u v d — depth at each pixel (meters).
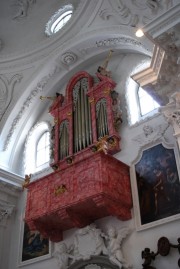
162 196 9.69
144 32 8.17
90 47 13.68
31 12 16.02
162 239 8.92
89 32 13.05
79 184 10.08
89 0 12.77
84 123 12.72
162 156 10.27
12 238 13.39
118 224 10.27
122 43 12.64
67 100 13.94
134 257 9.47
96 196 9.49
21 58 15.09
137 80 9.14
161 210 9.52
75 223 10.52
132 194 10.38
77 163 10.44
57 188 10.56
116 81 13.04
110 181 9.90
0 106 15.09
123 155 11.25
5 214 13.59
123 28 11.70
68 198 10.13
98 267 10.09
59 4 15.42
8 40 15.90
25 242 12.82
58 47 14.12
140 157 10.82
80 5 13.09
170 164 9.95
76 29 13.52
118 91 12.70
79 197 9.84
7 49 15.70
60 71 14.83
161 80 8.62
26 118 15.28
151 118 11.12
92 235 10.43
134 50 12.73
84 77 14.06
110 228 10.17
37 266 11.86
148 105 11.90
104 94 12.59
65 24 13.76
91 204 9.92
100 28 12.66
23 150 15.27
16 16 16.17
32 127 15.40
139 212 9.97
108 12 12.27
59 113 14.00
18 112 15.03
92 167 10.05
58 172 10.87
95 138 11.85
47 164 14.06
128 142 11.34
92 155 10.12
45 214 10.50
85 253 10.39
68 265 10.82
